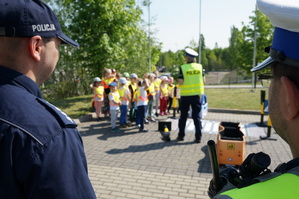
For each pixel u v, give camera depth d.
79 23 13.47
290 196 0.59
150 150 6.38
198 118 6.84
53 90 17.78
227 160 5.18
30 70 1.06
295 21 0.65
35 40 1.04
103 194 4.26
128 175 4.96
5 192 0.87
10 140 0.86
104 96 10.33
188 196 4.20
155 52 25.77
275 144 6.89
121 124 8.70
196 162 5.60
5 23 0.97
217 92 19.38
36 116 0.92
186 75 6.58
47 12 1.09
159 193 4.29
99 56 13.37
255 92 18.95
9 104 0.93
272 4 0.71
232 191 0.67
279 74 0.77
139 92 8.09
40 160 0.85
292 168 0.67
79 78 18.84
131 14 14.84
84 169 0.97
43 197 0.84
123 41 14.98
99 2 12.94
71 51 15.13
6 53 1.02
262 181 0.67
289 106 0.71
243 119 10.02
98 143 6.99
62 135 0.93
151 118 9.65
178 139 7.18
